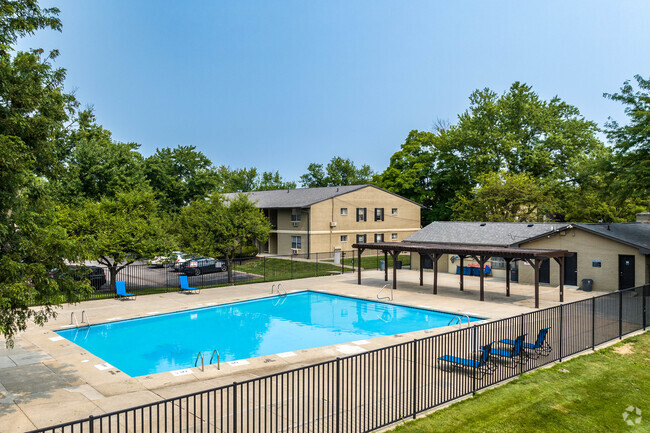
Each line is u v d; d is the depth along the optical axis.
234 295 25.70
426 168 58.16
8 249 9.77
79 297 11.20
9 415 9.40
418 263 36.69
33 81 10.35
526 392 10.34
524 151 45.62
